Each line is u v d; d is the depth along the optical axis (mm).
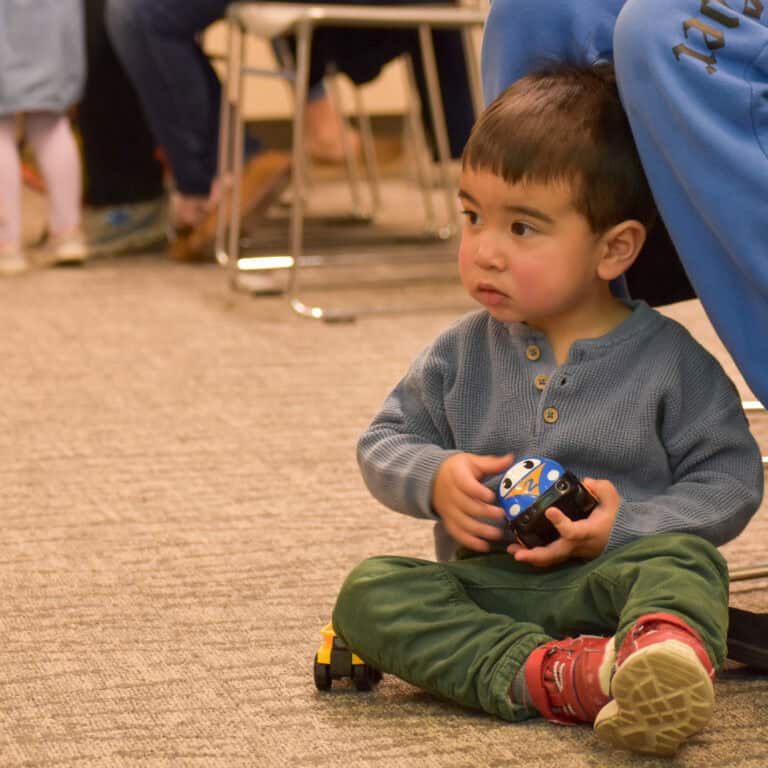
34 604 2303
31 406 3660
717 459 1949
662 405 1954
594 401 1963
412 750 1728
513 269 1935
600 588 1812
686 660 1556
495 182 1921
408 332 4512
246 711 1870
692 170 1815
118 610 2271
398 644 1836
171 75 5484
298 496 2916
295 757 1718
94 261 6000
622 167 1933
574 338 2004
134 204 6105
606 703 1713
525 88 1983
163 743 1769
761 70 1837
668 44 1817
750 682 1933
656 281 2332
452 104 5926
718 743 1723
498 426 2010
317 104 7543
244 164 5793
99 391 3811
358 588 1869
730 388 1992
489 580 1915
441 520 2012
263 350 4281
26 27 5348
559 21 2070
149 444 3314
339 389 3816
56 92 5461
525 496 1854
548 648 1776
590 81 1999
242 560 2518
